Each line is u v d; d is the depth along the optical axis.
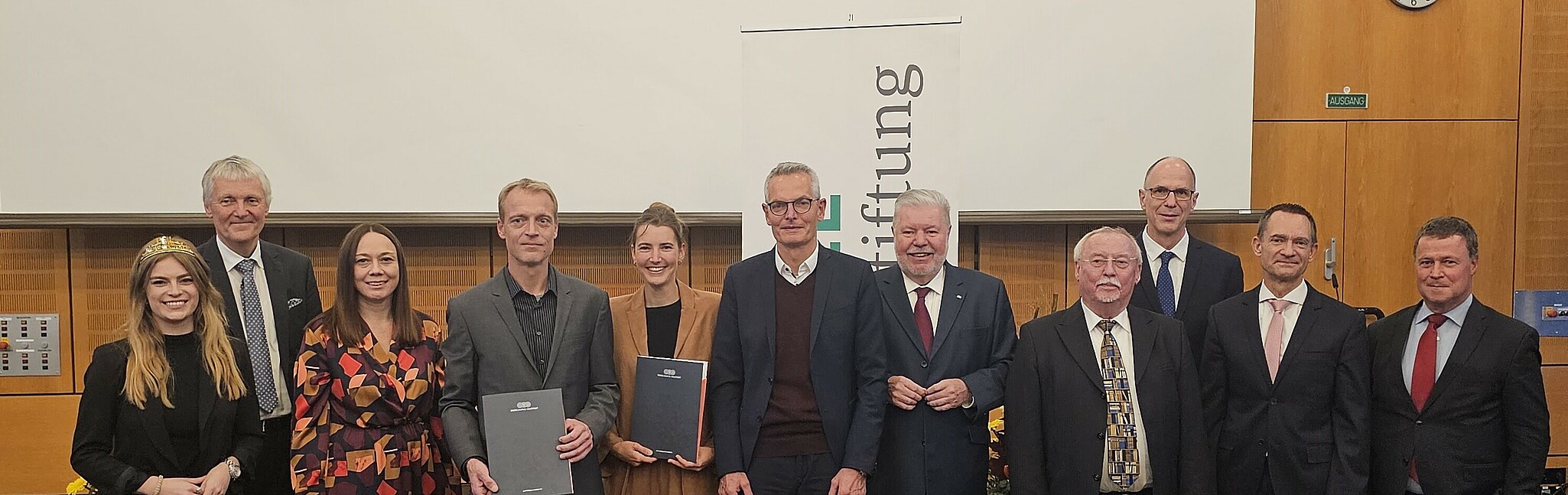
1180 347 2.79
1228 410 2.92
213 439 2.76
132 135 3.87
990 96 3.95
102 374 2.71
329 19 3.90
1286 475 2.79
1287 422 2.80
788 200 2.87
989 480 3.51
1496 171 4.17
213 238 3.21
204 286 2.79
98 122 3.86
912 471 2.87
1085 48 3.94
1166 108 3.95
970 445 2.90
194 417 2.75
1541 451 2.74
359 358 2.75
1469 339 2.81
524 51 3.94
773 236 3.38
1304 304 2.91
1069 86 3.95
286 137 3.91
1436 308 2.88
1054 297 4.13
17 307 3.99
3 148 3.85
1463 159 4.16
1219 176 3.97
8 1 3.82
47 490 4.02
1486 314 2.84
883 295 2.98
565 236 4.07
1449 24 4.13
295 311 3.21
